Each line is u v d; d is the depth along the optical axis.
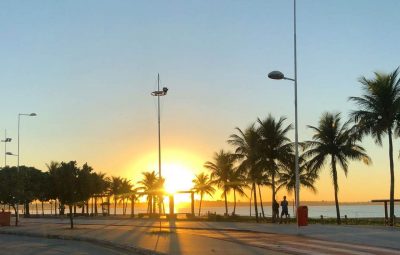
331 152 49.91
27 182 60.00
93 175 42.69
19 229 40.75
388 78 39.25
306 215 26.08
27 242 29.78
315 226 30.80
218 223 40.16
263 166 49.06
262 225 34.91
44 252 23.19
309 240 22.73
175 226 36.41
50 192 40.94
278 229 29.72
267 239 23.97
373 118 39.75
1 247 26.23
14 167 78.94
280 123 49.25
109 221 51.97
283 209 39.16
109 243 25.44
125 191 101.62
